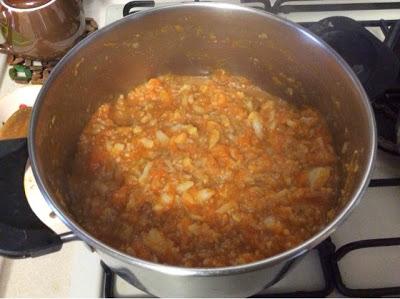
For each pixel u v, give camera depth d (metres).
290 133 0.37
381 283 0.29
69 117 0.34
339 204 0.31
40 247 0.24
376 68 0.35
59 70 0.31
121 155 0.36
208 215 0.32
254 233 0.31
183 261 0.30
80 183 0.35
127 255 0.21
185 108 0.39
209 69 0.41
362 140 0.28
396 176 0.34
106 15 0.44
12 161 0.28
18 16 0.35
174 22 0.35
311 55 0.34
